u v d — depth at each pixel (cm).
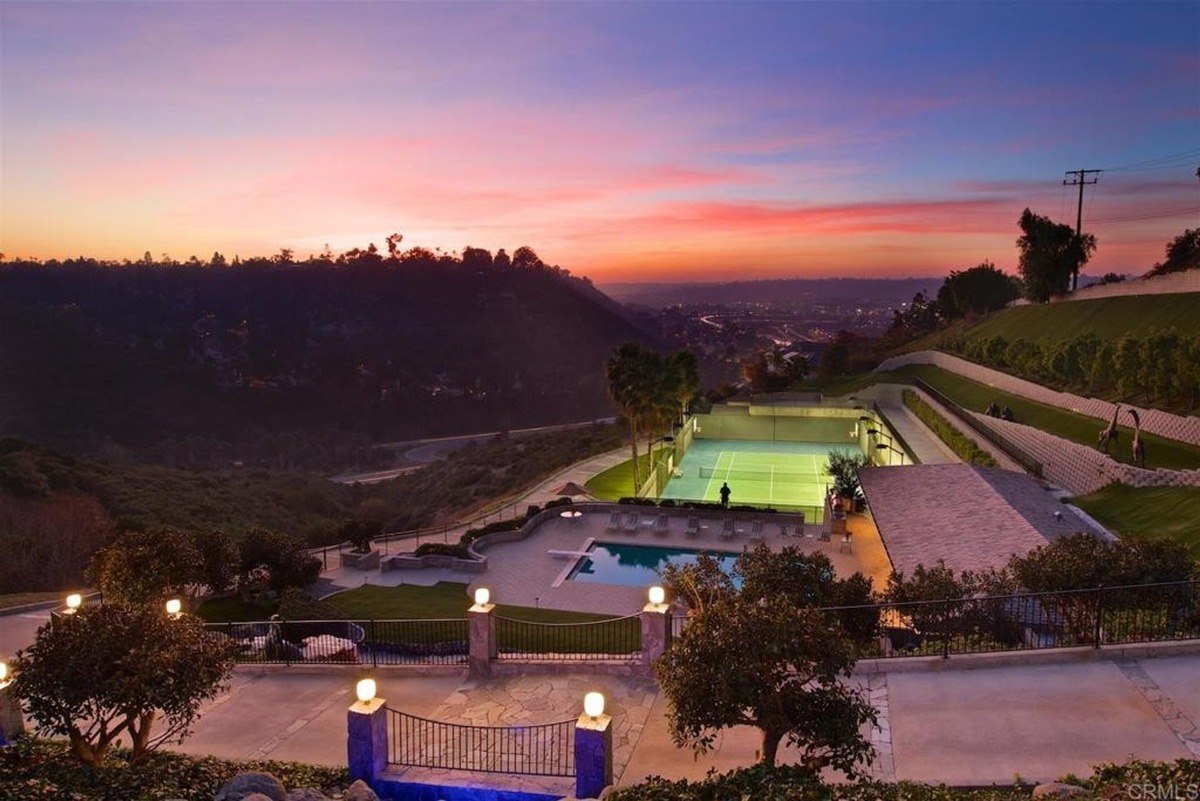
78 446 12912
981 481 3073
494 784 1159
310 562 3164
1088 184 8831
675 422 6662
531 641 2244
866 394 8488
